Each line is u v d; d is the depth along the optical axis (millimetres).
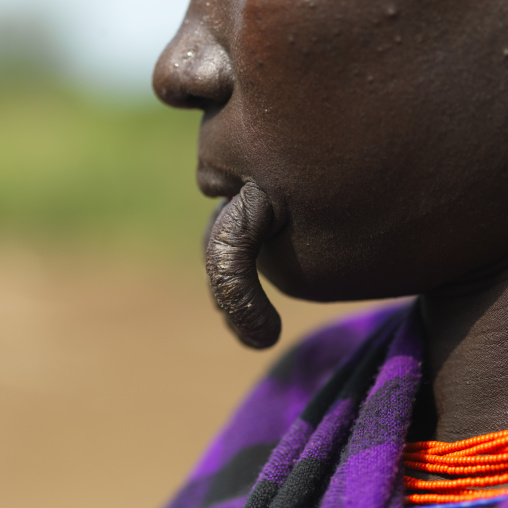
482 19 684
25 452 3316
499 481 741
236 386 3838
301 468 792
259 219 796
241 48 758
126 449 3312
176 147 7285
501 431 753
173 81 838
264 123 768
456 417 812
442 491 768
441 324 855
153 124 7562
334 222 782
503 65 691
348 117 726
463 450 780
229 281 794
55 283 5523
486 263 792
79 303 5121
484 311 803
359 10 695
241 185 843
